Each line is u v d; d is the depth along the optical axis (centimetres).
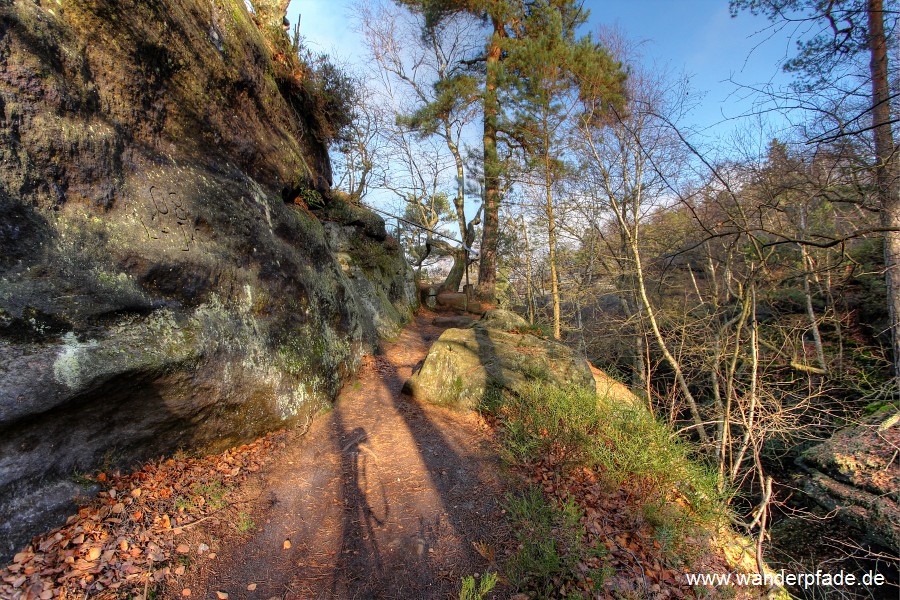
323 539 328
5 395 238
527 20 1503
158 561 269
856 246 1082
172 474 343
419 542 326
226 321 399
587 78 1059
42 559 238
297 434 469
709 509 409
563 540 318
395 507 371
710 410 690
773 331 945
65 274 275
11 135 253
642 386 922
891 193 606
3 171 247
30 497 253
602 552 303
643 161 771
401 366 814
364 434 505
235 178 469
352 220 1150
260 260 473
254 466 397
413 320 1437
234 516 332
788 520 742
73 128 290
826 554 659
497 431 516
